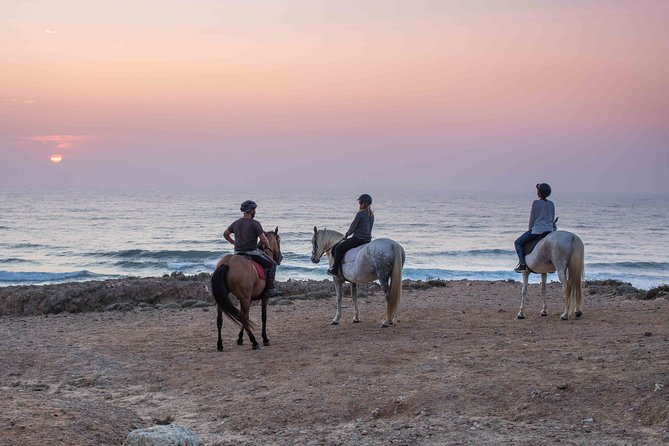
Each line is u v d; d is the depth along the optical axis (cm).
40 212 12219
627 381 881
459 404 860
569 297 1454
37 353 1295
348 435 781
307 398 924
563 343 1165
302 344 1295
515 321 1479
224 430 838
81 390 1052
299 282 2408
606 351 1066
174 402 970
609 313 1555
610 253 6016
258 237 1342
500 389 900
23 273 4119
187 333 1485
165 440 666
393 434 771
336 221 10594
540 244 1470
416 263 5028
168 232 7981
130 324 1645
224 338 1414
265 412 883
